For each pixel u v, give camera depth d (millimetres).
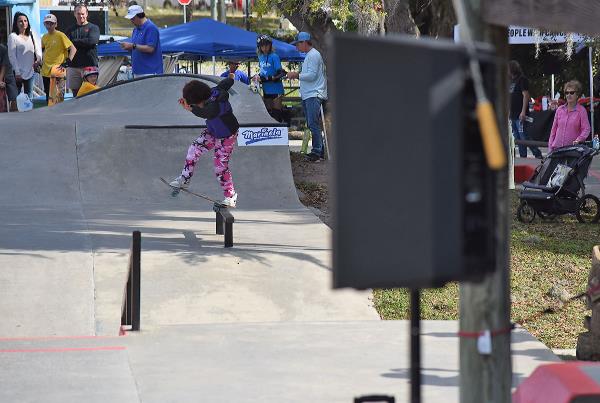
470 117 8328
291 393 17625
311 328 23062
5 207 35406
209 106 30453
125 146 39719
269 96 53906
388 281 8195
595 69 64062
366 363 19828
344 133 8242
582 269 28812
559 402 12031
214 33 68188
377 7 39594
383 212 8172
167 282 26031
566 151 35906
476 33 11070
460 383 11570
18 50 58406
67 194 37469
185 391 17734
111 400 17141
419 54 7965
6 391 17609
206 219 34719
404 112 8039
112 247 29219
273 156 39969
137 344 21266
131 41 50406
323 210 38188
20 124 41875
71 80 56531
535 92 74312
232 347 21125
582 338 20422
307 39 49875
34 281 25578
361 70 8180
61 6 79438
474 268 8367
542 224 36344
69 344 21219
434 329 22859
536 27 11109
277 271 27250
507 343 11383
